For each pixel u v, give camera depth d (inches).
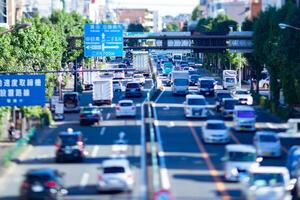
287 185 2790.4
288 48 5787.4
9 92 4453.7
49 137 4594.0
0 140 4407.0
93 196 2854.3
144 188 2997.0
